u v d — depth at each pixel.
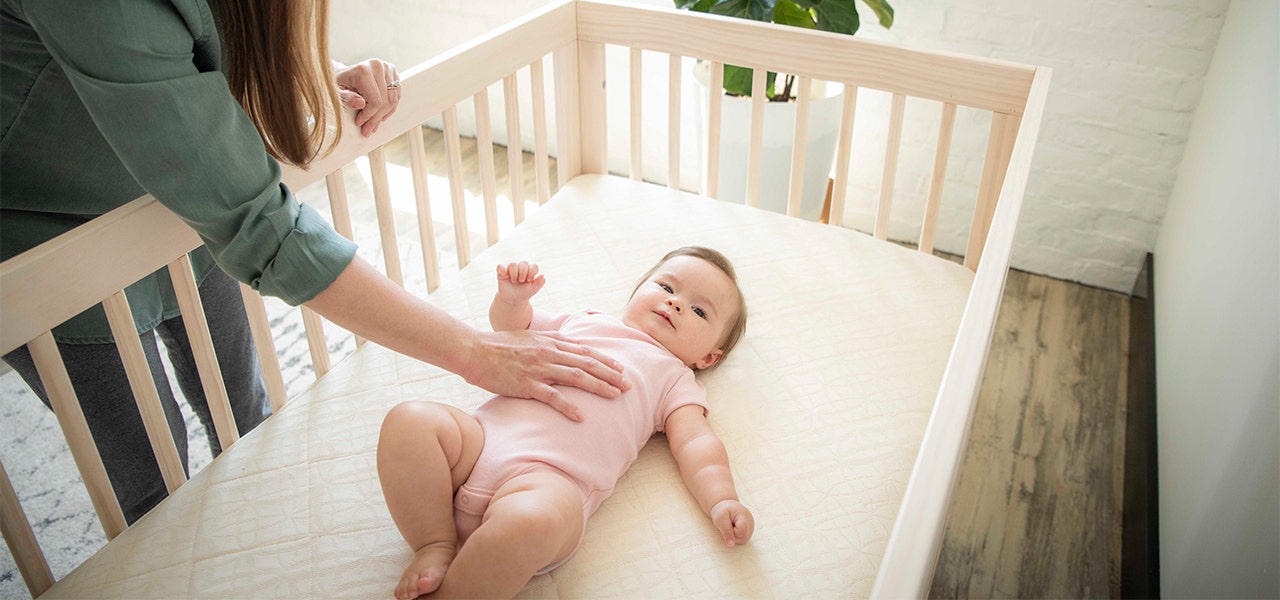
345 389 1.22
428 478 0.93
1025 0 2.04
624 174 2.84
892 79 1.47
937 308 1.40
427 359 0.97
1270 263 1.22
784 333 1.34
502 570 0.87
